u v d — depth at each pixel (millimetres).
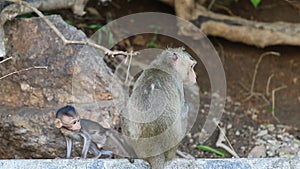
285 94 12664
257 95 12602
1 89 9625
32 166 7598
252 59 13250
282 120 12062
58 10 12836
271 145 11328
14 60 9766
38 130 9281
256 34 12828
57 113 7883
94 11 13453
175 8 12734
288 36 12758
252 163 7801
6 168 7555
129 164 7664
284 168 7762
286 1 13953
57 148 9391
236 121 11953
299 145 11344
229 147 11203
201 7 12742
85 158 8023
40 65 9688
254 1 12445
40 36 9883
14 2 9086
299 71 13125
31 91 9547
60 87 9523
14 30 9930
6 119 9289
